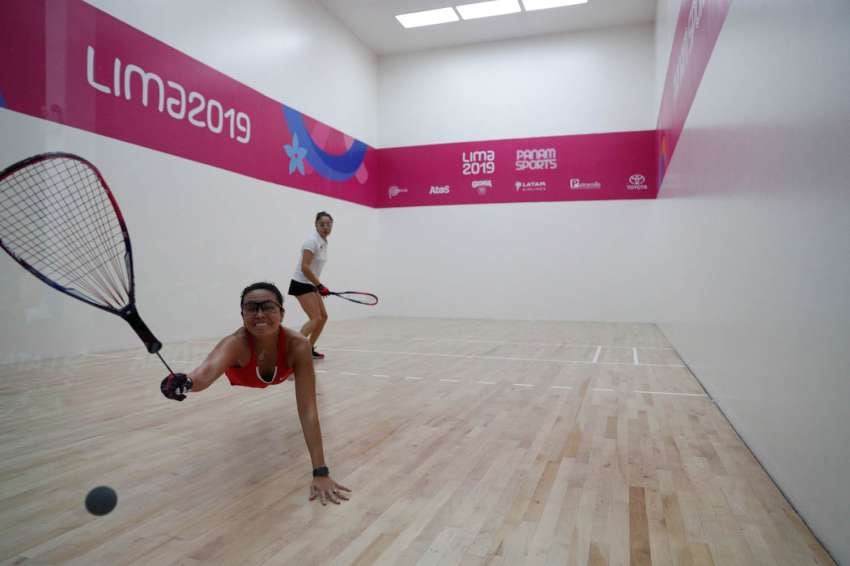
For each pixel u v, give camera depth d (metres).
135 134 4.99
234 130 6.24
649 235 8.38
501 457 2.08
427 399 3.05
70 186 2.34
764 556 1.34
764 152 1.97
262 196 6.70
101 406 2.83
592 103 8.65
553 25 8.59
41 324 4.14
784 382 1.72
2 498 1.68
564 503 1.65
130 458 2.05
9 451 2.13
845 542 1.24
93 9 4.59
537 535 1.45
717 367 2.91
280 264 7.05
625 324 8.02
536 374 3.85
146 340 1.61
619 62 8.55
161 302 5.26
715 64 2.99
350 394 3.18
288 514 1.57
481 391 3.27
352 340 5.89
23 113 4.09
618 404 2.95
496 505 1.64
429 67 9.45
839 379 1.27
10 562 1.30
